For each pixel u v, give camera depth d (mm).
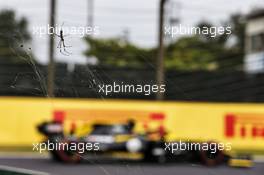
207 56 78125
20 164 38188
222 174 34250
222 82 64438
